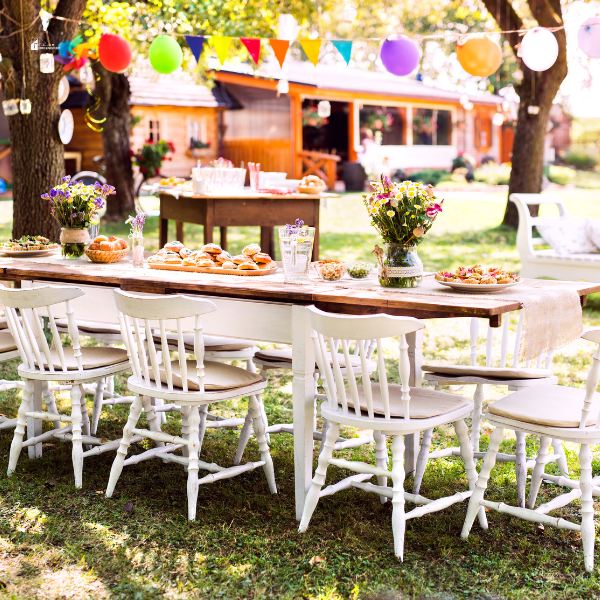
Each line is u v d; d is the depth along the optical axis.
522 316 2.56
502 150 24.34
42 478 3.24
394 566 2.52
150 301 2.75
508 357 5.11
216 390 2.89
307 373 2.82
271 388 4.55
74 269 3.49
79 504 2.99
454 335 5.78
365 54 18.47
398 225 2.82
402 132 20.81
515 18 9.77
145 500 3.04
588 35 3.59
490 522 2.84
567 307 2.77
